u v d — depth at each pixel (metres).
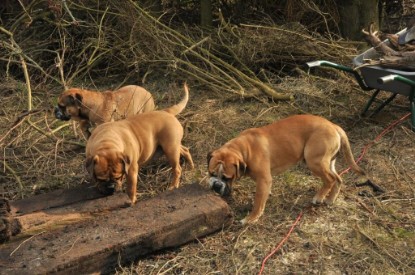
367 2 5.53
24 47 5.50
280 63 5.47
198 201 2.99
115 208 2.99
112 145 3.05
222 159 2.89
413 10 6.61
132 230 2.77
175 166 3.45
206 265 2.76
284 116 4.48
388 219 3.08
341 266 2.71
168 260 2.79
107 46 5.52
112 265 2.70
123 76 5.49
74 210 2.95
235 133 4.19
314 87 4.91
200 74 5.21
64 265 2.54
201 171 3.68
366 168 3.61
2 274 2.48
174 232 2.82
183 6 6.29
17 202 3.04
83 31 5.57
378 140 3.98
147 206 2.97
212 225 2.93
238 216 3.14
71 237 2.74
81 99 3.76
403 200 3.25
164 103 4.83
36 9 5.79
